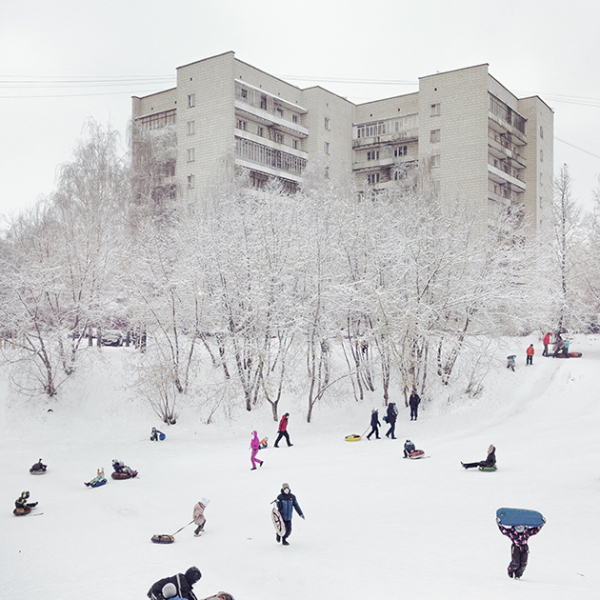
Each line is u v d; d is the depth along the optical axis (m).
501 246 34.97
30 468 22.66
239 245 32.12
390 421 26.20
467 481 15.98
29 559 11.55
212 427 30.33
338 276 32.41
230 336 31.05
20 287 32.28
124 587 9.20
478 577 8.60
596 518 11.63
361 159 69.12
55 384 31.97
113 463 21.05
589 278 37.91
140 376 30.41
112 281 34.00
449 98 58.44
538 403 28.20
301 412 32.12
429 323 30.83
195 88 57.31
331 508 14.34
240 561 10.99
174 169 58.22
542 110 68.50
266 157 58.56
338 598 8.43
